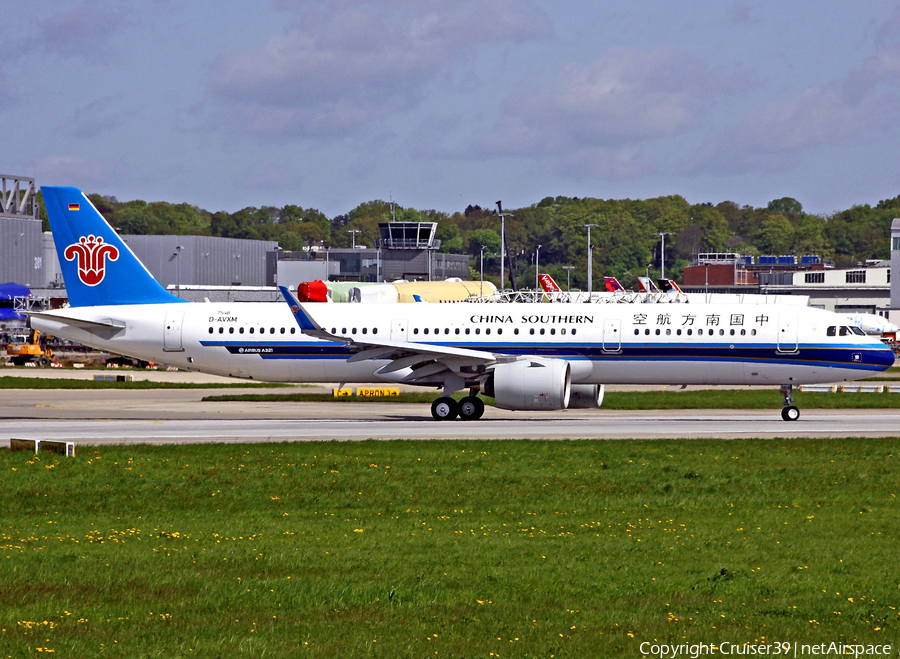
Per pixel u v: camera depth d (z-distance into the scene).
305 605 58.84
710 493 100.19
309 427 159.88
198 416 180.62
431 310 175.88
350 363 175.50
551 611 58.25
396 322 174.88
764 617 57.53
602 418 177.38
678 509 92.25
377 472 111.88
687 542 77.88
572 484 104.81
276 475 110.19
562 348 170.00
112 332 181.75
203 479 107.81
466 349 170.25
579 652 51.03
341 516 89.38
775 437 143.75
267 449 129.62
